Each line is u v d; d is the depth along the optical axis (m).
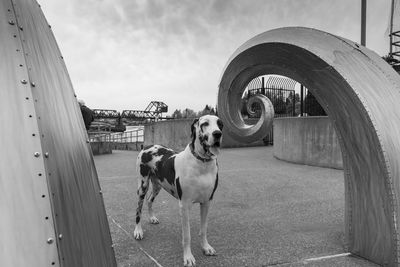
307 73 3.70
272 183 7.85
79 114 1.72
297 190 7.03
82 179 1.50
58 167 1.31
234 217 5.14
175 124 18.06
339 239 4.04
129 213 5.41
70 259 1.23
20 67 1.29
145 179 4.28
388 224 3.15
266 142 19.08
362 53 3.60
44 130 1.28
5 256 1.08
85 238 1.38
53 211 1.19
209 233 4.37
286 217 5.09
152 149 4.29
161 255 3.61
